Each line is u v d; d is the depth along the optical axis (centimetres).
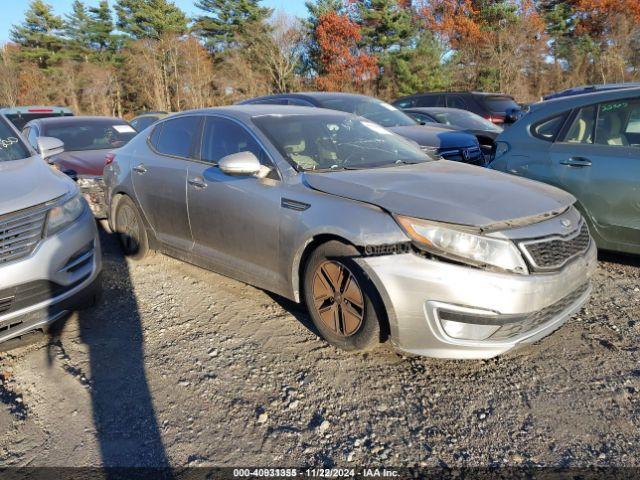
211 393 308
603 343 350
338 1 3391
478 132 923
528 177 509
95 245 384
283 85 3238
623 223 451
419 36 3284
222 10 4025
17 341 342
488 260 288
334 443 266
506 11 3155
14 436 276
